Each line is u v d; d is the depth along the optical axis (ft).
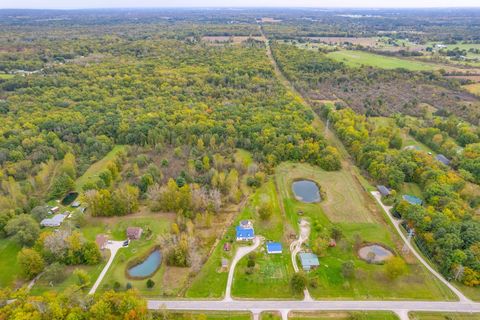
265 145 414.62
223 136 443.32
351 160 420.36
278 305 225.15
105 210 306.35
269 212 301.02
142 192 342.23
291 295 232.32
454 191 319.88
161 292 233.14
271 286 239.71
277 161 404.36
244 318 215.92
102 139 431.43
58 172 377.50
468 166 364.79
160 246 275.39
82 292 231.09
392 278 238.68
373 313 219.20
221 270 252.62
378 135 447.83
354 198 342.44
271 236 288.10
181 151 422.82
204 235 287.89
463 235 258.98
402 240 284.20
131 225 299.17
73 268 252.42
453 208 289.94
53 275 237.04
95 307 197.36
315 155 408.46
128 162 406.00
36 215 297.12
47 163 379.35
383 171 360.69
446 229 264.72
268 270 252.42
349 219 310.86
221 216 312.71
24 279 241.35
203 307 223.10
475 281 234.58
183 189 317.83
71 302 204.54
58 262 247.91
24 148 396.57
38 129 435.94
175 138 439.63
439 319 215.92
